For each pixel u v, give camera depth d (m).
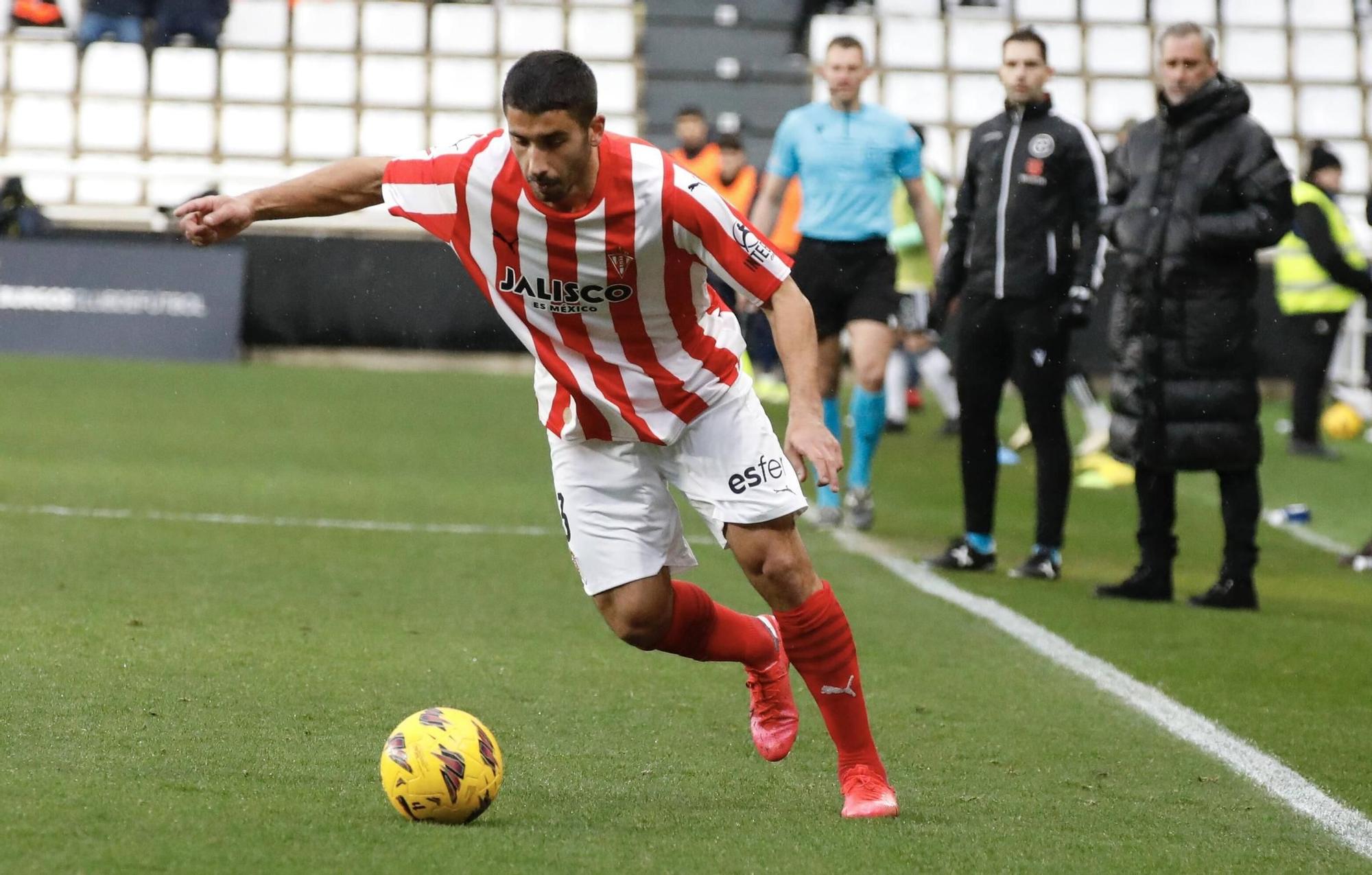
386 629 16.14
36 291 45.25
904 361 39.31
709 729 12.79
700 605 11.21
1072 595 20.02
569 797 10.59
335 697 13.05
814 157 23.81
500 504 25.88
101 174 46.91
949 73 57.31
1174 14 58.91
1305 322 35.84
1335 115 57.78
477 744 9.71
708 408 10.65
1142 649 16.73
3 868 8.29
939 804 10.80
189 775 10.45
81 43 55.16
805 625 10.49
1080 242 20.97
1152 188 19.05
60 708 12.05
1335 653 16.86
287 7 57.00
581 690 13.88
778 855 9.35
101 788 9.97
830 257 24.00
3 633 14.64
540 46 57.44
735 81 57.41
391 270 47.59
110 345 45.44
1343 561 23.86
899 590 19.80
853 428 24.89
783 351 10.23
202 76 55.88
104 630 15.13
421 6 57.41
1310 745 12.92
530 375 46.94
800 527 25.16
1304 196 32.06
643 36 58.03
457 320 48.09
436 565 20.22
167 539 20.95
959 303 21.78
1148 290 19.00
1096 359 46.69
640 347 10.51
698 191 10.03
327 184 10.37
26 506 23.00
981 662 15.79
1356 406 43.69
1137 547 24.95
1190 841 10.09
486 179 10.11
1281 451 37.09
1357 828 10.55
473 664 14.68
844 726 10.53
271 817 9.55
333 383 42.31
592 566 10.92
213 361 45.84
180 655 14.29
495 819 9.88
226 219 10.12
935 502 28.80
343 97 56.38
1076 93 57.94
